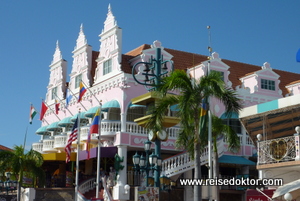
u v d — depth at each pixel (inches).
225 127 1179.3
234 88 1742.1
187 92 920.3
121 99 1547.7
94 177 1556.3
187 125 941.8
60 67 1980.8
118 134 1509.6
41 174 1489.9
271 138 1025.5
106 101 1621.6
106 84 1624.0
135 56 1626.5
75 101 1815.9
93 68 1800.0
